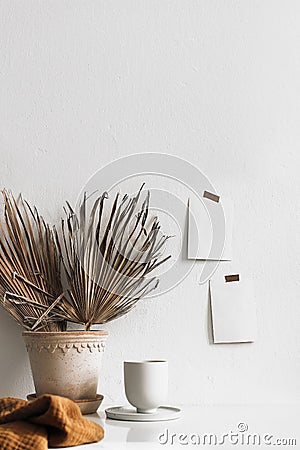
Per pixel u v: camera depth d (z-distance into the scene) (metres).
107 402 1.58
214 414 1.47
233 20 1.71
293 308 1.67
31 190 1.61
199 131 1.67
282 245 1.68
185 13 1.70
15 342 1.56
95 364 1.46
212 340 1.63
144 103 1.66
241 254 1.66
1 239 1.58
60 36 1.65
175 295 1.62
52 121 1.63
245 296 1.65
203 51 1.70
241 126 1.69
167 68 1.68
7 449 1.04
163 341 1.61
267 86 1.71
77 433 1.12
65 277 1.58
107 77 1.66
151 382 1.38
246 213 1.67
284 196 1.69
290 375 1.64
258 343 1.64
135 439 1.19
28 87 1.63
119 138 1.65
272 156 1.70
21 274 1.50
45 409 1.11
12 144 1.61
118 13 1.68
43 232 1.58
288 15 1.73
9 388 1.55
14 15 1.64
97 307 1.50
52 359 1.42
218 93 1.69
